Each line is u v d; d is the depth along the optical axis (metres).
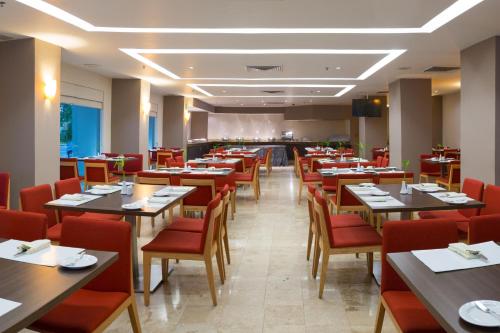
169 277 3.83
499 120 6.17
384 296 2.23
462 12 5.03
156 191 4.14
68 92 8.92
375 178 5.02
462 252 1.94
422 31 5.84
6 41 6.48
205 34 5.95
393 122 11.05
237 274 3.91
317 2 4.54
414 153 10.49
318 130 20.16
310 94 14.05
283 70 9.05
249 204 7.73
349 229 3.66
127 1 4.57
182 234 3.48
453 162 8.41
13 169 6.55
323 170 6.68
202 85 11.83
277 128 20.47
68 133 11.10
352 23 5.37
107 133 10.74
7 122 6.53
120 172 8.92
